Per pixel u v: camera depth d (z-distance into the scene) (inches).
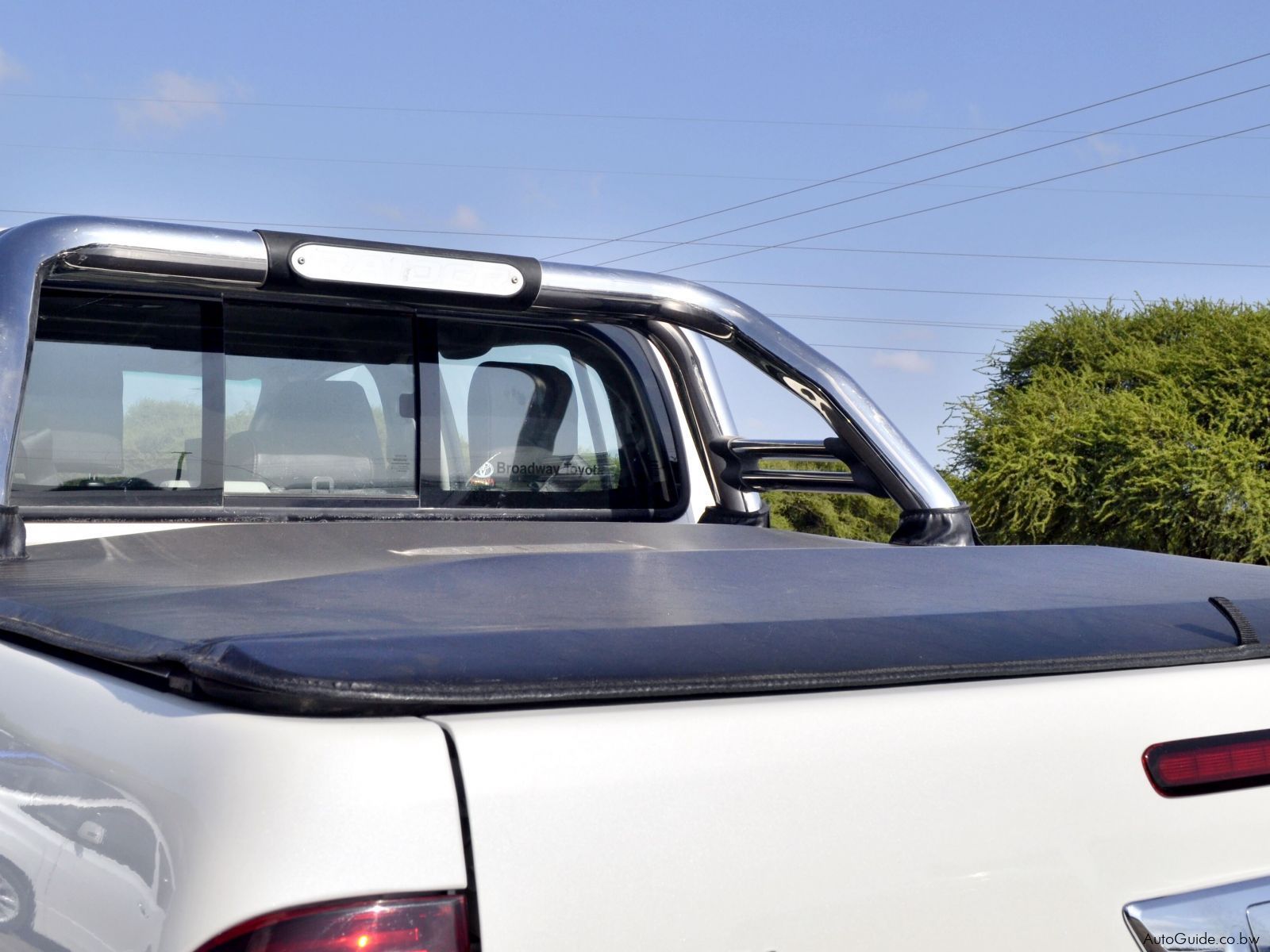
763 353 75.2
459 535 65.9
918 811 33.9
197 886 28.3
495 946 28.9
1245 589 51.1
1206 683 39.4
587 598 42.2
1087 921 35.8
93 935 31.5
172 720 31.6
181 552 58.1
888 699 34.6
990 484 1048.2
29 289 58.4
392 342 83.0
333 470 80.9
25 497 72.4
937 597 44.8
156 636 35.0
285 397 79.7
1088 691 37.4
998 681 37.0
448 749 29.7
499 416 86.7
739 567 50.6
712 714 32.4
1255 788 39.3
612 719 31.4
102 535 72.1
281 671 30.3
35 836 35.0
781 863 31.9
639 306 73.0
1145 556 61.3
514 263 69.8
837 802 32.9
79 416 74.2
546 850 29.7
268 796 28.5
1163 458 968.9
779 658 35.3
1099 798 36.6
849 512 1400.1
